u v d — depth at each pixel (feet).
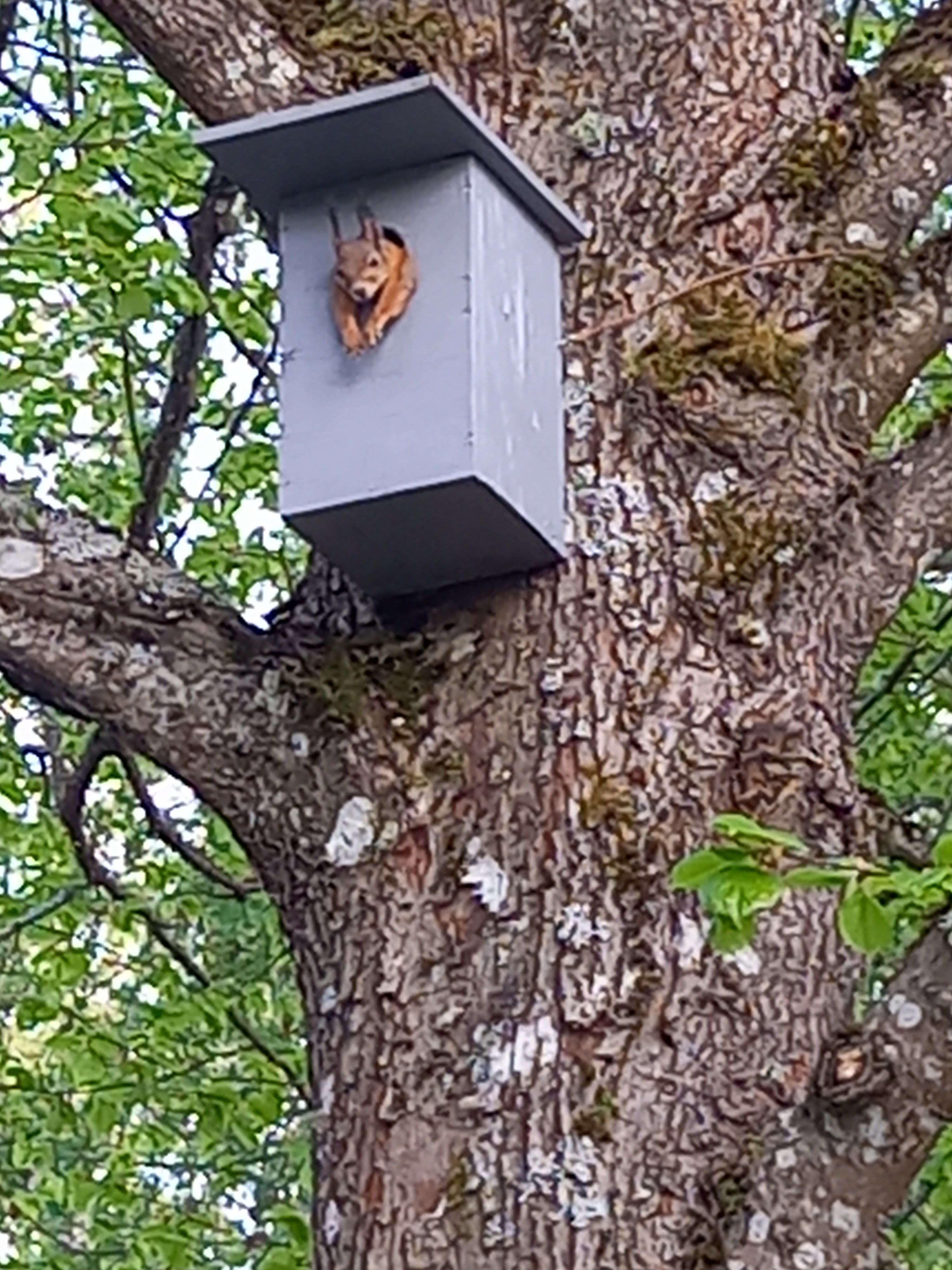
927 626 20.24
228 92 10.03
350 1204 8.60
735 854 7.89
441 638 9.39
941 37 10.56
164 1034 19.57
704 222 10.15
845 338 10.02
